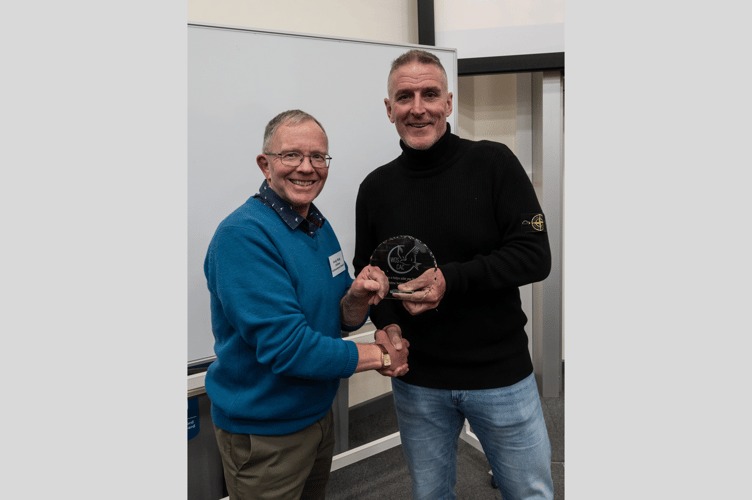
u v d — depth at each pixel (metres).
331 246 1.15
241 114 1.53
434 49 1.81
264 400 1.03
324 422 1.15
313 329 1.04
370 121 1.73
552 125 2.39
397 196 1.23
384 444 1.92
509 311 1.19
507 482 1.23
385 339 1.16
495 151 1.15
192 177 1.48
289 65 1.59
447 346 1.18
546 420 2.45
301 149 0.97
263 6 2.03
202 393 1.53
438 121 1.14
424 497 1.29
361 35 2.32
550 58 2.02
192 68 1.45
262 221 0.98
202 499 1.62
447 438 1.28
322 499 1.26
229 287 0.95
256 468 1.06
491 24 2.06
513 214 1.12
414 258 1.11
